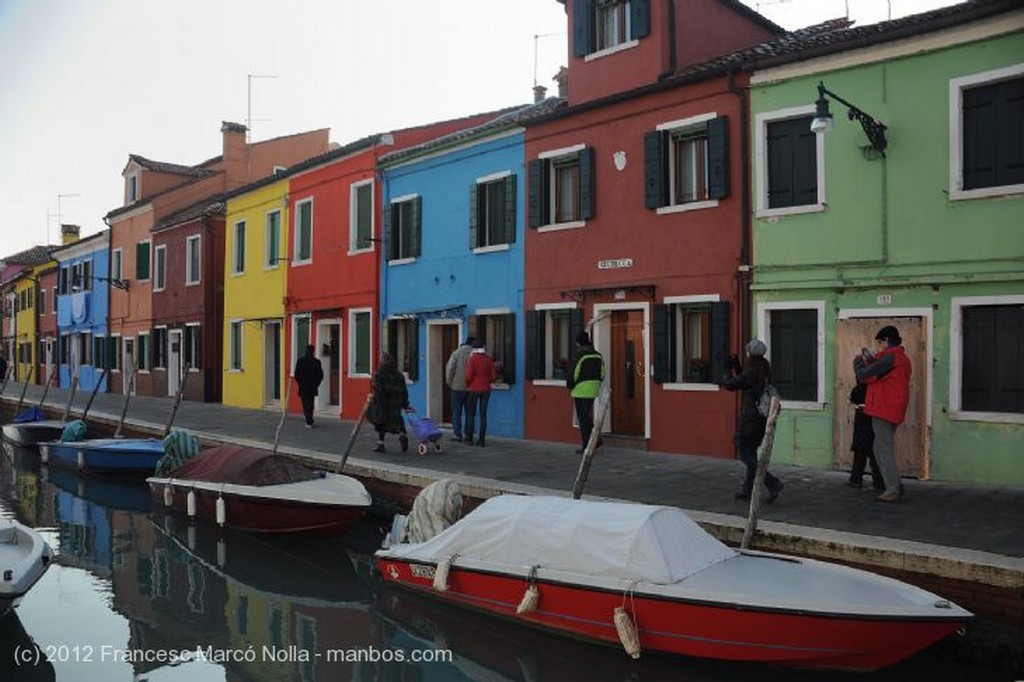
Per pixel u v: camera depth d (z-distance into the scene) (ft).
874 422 29.43
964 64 33.63
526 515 25.63
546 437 48.62
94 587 31.53
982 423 32.81
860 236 36.27
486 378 46.44
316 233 68.95
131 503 48.32
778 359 39.06
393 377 44.04
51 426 67.67
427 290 57.26
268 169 100.99
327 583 31.94
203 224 86.33
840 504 28.91
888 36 35.01
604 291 45.47
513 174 50.96
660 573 22.16
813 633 20.25
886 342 29.53
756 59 39.09
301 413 70.03
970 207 33.42
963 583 21.40
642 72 44.73
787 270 38.45
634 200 44.55
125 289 104.88
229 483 37.99
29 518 44.16
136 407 79.51
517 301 50.62
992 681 20.74
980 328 33.40
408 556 27.58
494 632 25.54
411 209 59.26
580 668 23.21
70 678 22.79
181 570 33.86
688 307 42.68
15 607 27.89
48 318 134.00
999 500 29.22
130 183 107.76
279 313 73.77
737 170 40.34
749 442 29.71
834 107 37.04
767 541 25.07
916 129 34.83
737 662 21.48
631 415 45.55
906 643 19.95
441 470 37.58
